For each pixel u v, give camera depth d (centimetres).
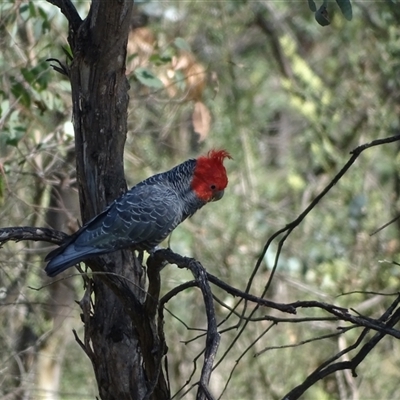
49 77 993
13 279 1205
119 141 668
